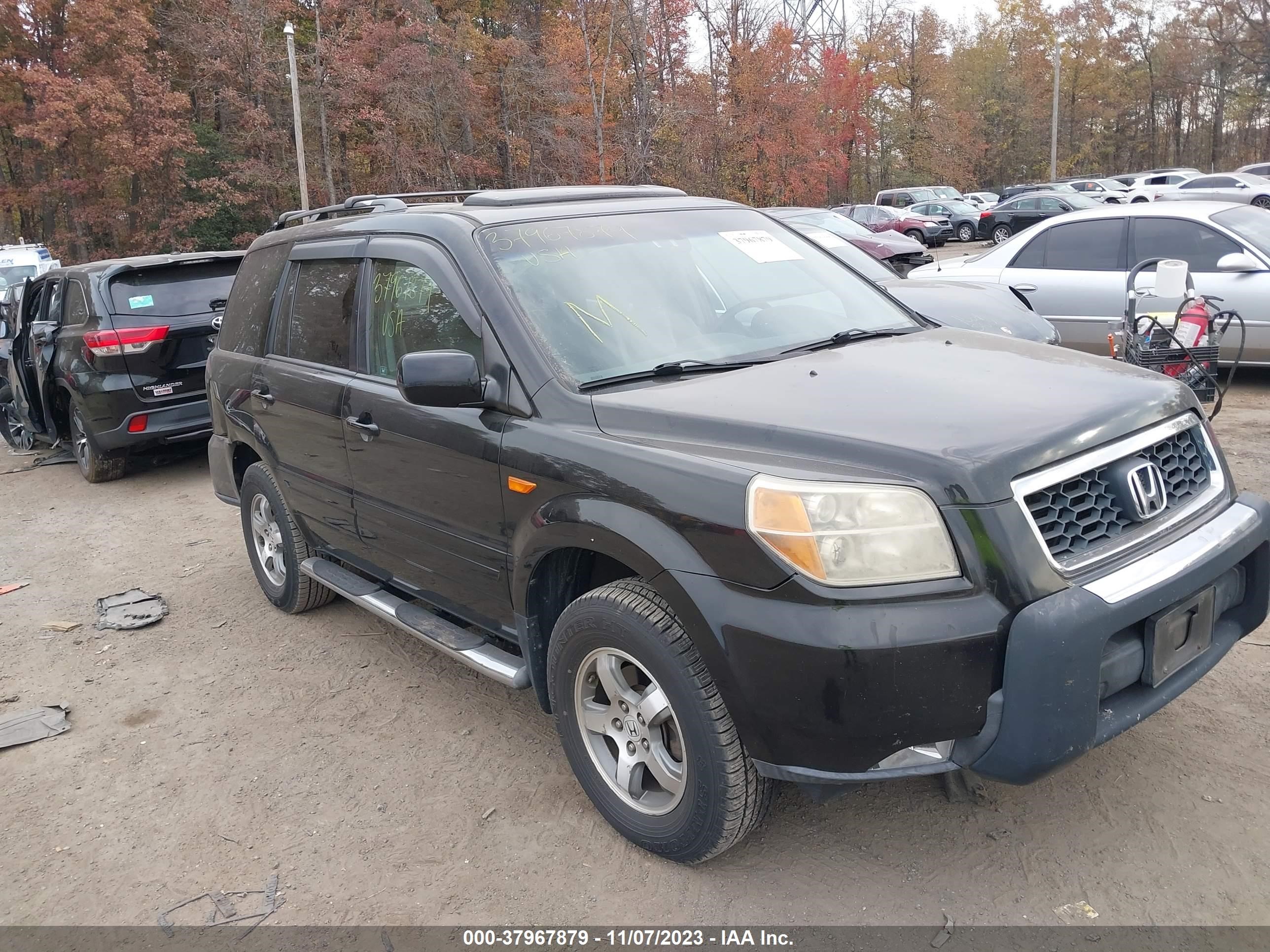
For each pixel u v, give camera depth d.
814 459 2.41
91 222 38.44
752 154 43.81
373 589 4.18
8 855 3.19
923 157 58.94
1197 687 3.57
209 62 38.00
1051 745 2.23
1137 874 2.64
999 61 66.00
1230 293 7.87
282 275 4.58
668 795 2.85
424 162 40.12
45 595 5.77
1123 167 68.38
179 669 4.56
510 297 3.17
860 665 2.21
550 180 40.81
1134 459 2.54
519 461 2.96
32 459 10.16
